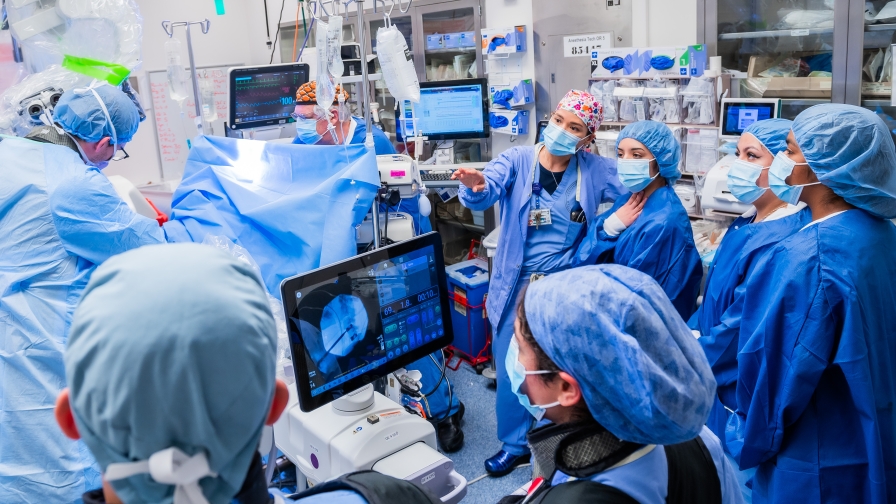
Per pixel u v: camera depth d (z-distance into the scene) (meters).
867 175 1.64
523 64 3.82
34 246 1.87
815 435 1.71
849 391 1.68
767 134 1.97
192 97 4.07
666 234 2.32
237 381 0.55
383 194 2.33
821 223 1.69
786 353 1.67
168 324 0.52
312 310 1.48
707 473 0.96
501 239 2.73
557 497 0.86
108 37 2.39
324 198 2.16
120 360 0.51
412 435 1.53
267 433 1.41
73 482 1.84
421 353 1.69
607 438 0.88
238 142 2.45
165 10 4.91
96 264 1.96
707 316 2.08
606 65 3.12
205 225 2.31
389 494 0.82
